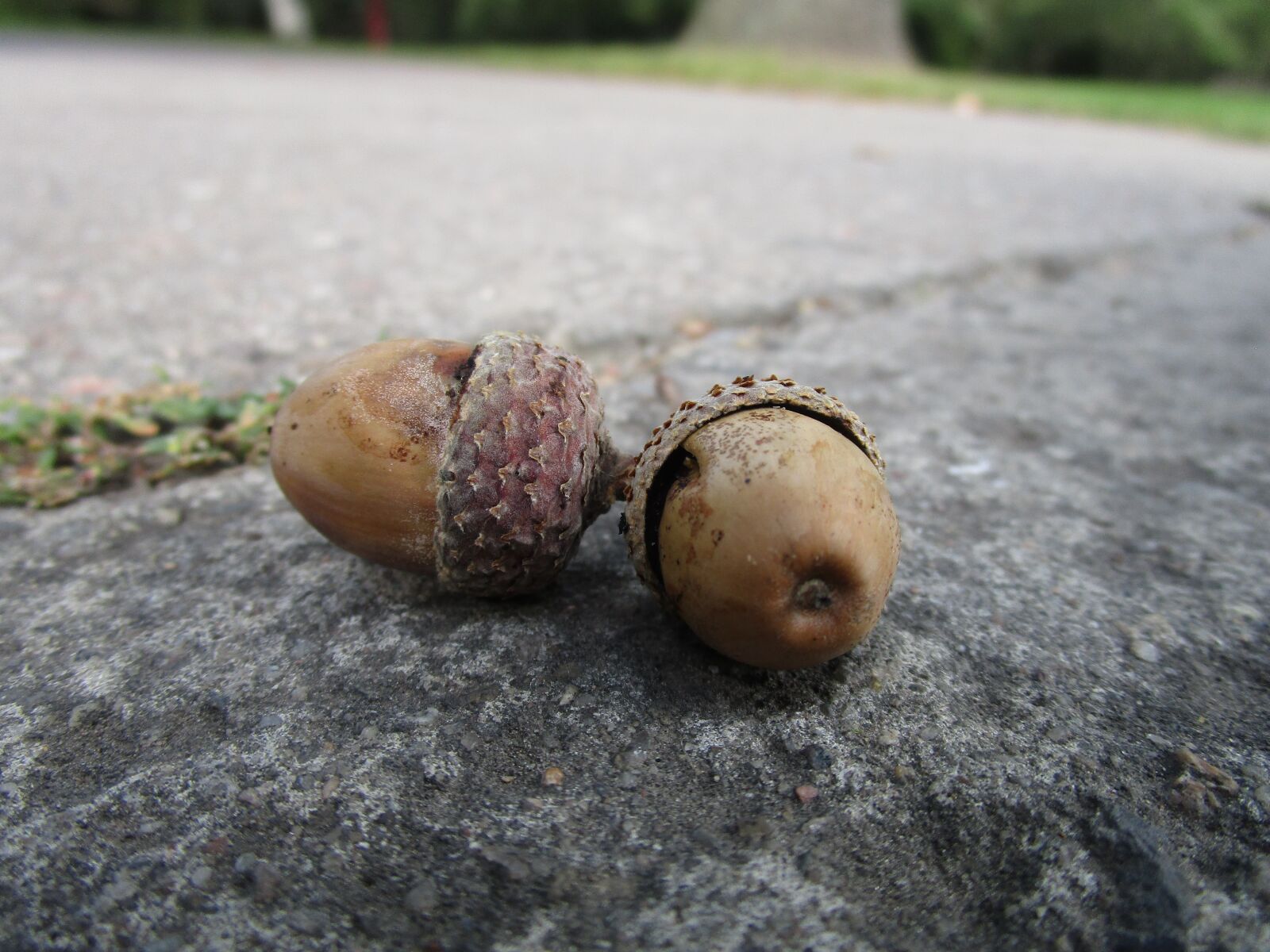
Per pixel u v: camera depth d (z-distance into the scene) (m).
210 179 0.17
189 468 0.08
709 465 0.05
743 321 0.11
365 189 0.17
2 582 0.07
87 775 0.05
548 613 0.06
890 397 0.10
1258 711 0.06
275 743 0.05
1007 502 0.08
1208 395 0.10
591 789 0.05
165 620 0.06
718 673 0.06
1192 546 0.07
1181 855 0.05
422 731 0.05
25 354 0.10
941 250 0.15
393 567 0.06
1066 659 0.06
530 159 0.21
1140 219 0.18
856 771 0.05
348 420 0.06
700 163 0.21
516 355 0.06
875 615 0.05
